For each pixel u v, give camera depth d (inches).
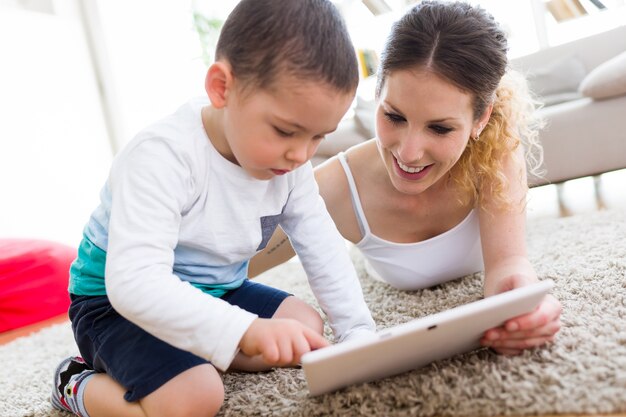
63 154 140.4
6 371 56.4
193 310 31.7
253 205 39.0
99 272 39.6
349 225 58.6
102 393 37.1
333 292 41.7
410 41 41.4
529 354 35.7
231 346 31.8
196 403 34.1
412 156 43.4
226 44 34.4
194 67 168.2
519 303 31.6
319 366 29.0
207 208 37.4
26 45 134.1
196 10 163.8
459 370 35.3
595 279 49.8
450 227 56.4
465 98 41.8
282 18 32.3
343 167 57.8
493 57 42.4
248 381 41.6
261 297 45.0
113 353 37.0
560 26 148.9
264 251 58.4
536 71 127.7
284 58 31.6
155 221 33.2
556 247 65.9
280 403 36.0
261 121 32.8
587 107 95.9
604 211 82.3
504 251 47.0
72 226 138.9
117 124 163.9
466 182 50.6
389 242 56.7
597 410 29.3
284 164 34.4
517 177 50.3
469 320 30.6
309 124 32.6
